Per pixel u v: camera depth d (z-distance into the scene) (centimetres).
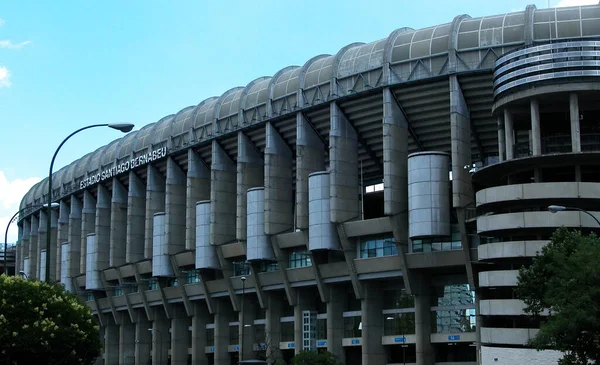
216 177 9619
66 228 13450
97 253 11962
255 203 8994
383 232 7725
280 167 8900
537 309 4850
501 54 6950
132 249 11169
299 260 8775
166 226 10362
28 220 15450
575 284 4138
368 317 8056
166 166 10756
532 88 6319
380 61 7688
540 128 7000
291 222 8919
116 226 11631
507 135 6644
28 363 3794
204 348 10419
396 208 7475
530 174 6750
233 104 9456
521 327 6594
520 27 6950
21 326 3759
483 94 7188
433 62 7294
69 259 12838
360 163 8900
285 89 8712
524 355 6141
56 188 13488
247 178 9262
